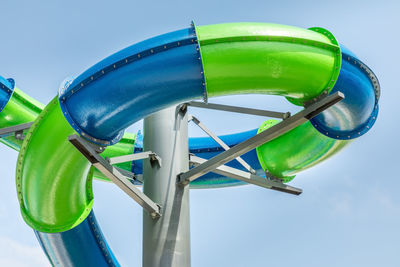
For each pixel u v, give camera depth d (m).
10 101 10.66
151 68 7.82
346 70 8.47
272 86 8.19
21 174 9.46
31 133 9.05
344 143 10.06
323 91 8.34
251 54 7.85
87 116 8.26
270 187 10.77
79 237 10.45
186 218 10.05
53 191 9.41
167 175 10.17
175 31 7.96
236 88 8.13
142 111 8.26
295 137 10.87
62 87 8.52
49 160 9.08
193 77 7.87
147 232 9.88
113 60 7.95
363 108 8.86
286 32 7.99
